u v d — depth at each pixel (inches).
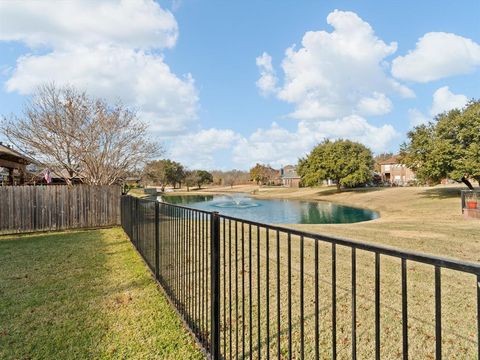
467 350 104.1
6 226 354.0
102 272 191.8
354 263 52.1
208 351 100.5
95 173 475.8
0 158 452.8
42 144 451.5
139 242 235.9
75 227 390.6
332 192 1391.5
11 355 102.4
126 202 335.6
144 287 165.6
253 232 322.0
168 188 2319.1
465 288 156.0
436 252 235.6
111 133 491.2
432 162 720.3
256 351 104.5
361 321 124.5
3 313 133.6
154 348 107.0
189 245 128.6
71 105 466.0
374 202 931.3
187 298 124.0
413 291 153.3
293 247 248.4
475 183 1350.9
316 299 59.2
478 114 671.1
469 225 386.3
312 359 99.8
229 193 1859.0
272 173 2805.1
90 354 103.1
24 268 201.0
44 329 120.0
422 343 108.5
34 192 370.3
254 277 179.6
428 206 704.4
